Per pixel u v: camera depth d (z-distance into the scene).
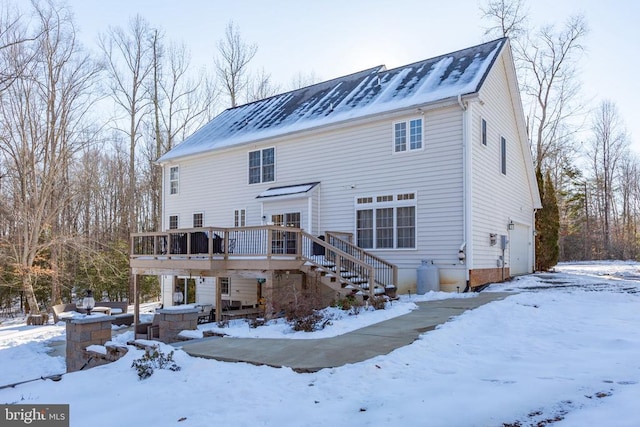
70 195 23.86
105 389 5.63
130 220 29.80
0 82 17.45
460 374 5.11
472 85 13.23
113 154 34.59
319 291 12.91
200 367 5.99
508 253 16.36
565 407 3.79
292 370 5.68
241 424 4.05
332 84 19.89
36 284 23.81
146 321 16.17
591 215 41.41
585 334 6.83
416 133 14.10
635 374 4.63
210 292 19.48
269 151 17.94
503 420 3.63
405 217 14.19
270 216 17.03
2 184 21.86
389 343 6.91
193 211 20.59
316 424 3.94
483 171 14.18
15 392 5.92
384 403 4.31
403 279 14.05
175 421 4.27
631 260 37.00
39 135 21.75
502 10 27.14
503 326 7.72
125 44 29.62
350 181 15.48
